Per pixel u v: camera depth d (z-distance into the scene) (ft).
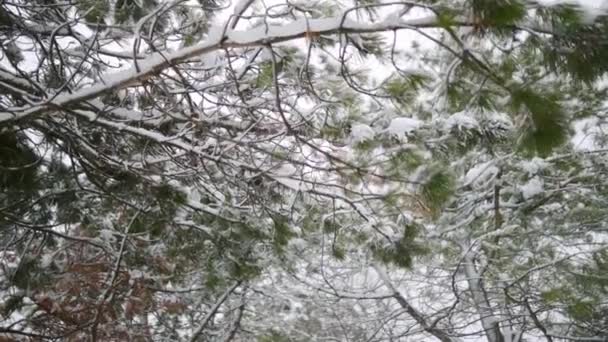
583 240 21.83
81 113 10.78
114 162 12.39
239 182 13.35
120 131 11.66
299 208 14.02
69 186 15.05
